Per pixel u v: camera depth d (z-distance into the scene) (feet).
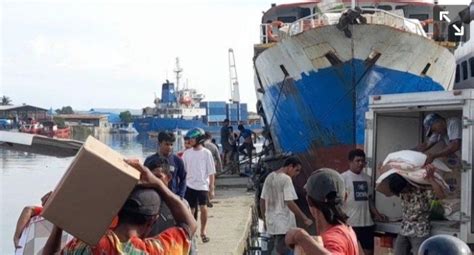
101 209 9.29
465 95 21.98
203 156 32.94
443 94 22.86
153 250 10.10
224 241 33.68
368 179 25.76
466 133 21.84
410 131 27.14
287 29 45.42
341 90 41.63
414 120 27.25
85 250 9.87
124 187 9.34
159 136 25.25
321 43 40.81
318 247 11.29
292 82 43.83
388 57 40.52
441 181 22.75
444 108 23.12
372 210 25.49
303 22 43.96
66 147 15.35
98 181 9.26
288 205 27.17
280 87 45.32
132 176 9.37
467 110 21.90
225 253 30.68
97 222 9.29
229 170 67.00
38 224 14.40
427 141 24.20
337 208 11.94
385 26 39.34
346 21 39.29
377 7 53.01
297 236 11.54
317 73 41.83
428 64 42.01
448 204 22.70
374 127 26.32
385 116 26.66
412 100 24.31
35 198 20.90
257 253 40.86
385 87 41.47
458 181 23.53
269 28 50.55
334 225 12.00
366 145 26.50
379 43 39.91
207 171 33.14
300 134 45.03
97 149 9.55
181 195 25.44
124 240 9.98
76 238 9.53
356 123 42.24
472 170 21.67
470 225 21.63
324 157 43.98
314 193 12.00
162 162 18.03
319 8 48.75
